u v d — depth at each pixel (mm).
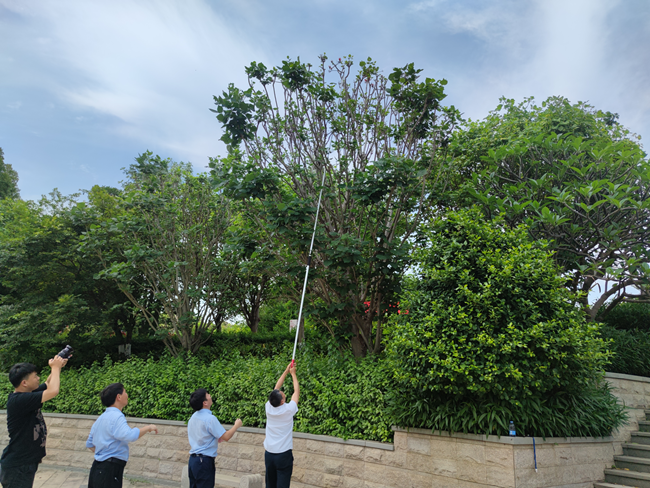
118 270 9258
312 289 8117
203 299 10133
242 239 7742
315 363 6887
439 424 5070
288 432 4715
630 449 5637
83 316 10367
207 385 7570
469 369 4613
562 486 4863
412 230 7777
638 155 6793
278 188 7832
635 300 7484
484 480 4742
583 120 9164
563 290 5391
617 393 6508
